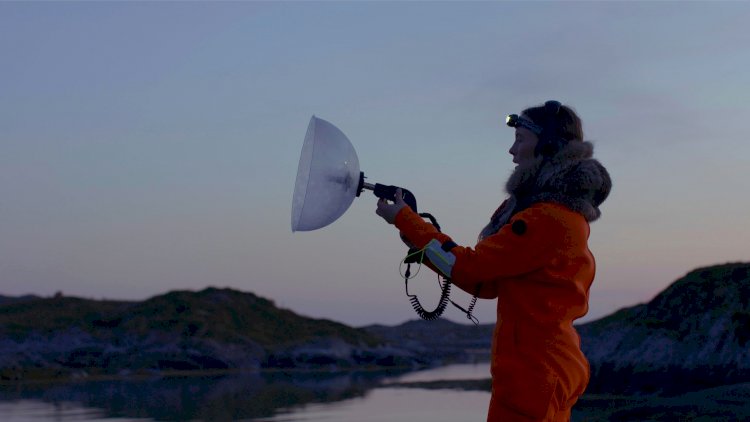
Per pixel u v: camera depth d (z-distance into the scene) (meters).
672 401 7.39
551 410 2.64
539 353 2.65
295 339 27.16
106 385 18.39
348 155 3.04
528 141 2.84
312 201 2.97
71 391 16.81
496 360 2.72
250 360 24.48
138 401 14.69
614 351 13.28
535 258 2.66
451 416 11.74
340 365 25.39
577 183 2.70
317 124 3.06
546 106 2.84
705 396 7.30
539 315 2.67
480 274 2.70
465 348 34.12
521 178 2.79
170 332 25.20
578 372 2.69
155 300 27.47
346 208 3.05
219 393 16.12
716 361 11.73
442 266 2.76
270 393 16.02
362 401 14.05
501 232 2.71
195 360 23.73
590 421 7.52
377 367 25.61
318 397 14.95
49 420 12.22
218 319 26.92
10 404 14.33
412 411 12.38
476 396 14.50
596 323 15.09
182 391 16.69
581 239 2.70
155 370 22.78
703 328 12.50
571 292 2.69
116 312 26.61
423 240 2.82
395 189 3.01
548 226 2.65
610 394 12.45
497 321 2.77
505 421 2.67
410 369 23.98
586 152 2.77
